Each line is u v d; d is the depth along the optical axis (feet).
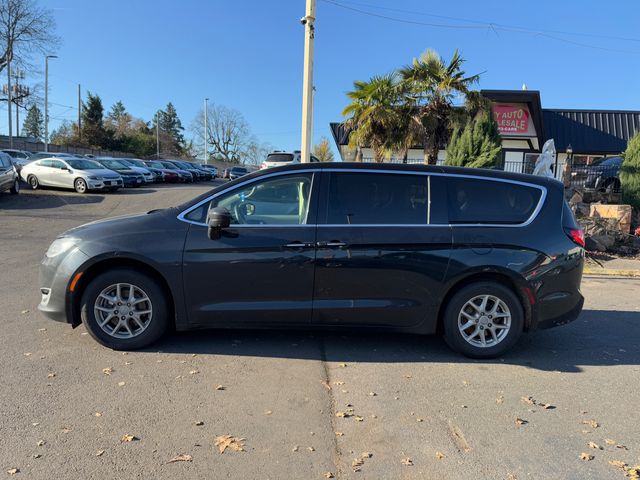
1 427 10.56
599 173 50.60
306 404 12.03
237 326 15.03
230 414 11.43
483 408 12.12
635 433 11.10
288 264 14.70
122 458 9.59
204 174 140.56
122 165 88.12
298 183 15.28
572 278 15.35
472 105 50.62
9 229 40.14
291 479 9.14
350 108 55.31
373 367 14.49
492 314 15.25
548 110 80.02
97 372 13.44
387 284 14.89
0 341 15.51
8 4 126.00
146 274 14.85
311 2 36.68
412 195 15.31
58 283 14.70
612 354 16.19
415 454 10.05
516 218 15.38
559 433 11.02
